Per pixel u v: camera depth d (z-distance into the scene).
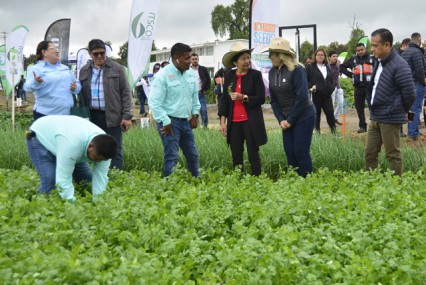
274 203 6.22
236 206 6.70
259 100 8.93
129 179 7.97
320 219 6.02
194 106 9.08
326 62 13.45
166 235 5.26
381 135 8.65
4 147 11.33
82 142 6.46
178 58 8.45
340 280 4.37
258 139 9.01
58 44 14.77
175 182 7.75
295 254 4.66
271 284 4.07
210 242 5.42
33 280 3.86
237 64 8.94
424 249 4.91
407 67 8.30
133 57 13.16
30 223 5.50
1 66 25.22
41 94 9.20
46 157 7.00
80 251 4.77
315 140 11.23
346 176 8.33
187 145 8.95
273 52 8.73
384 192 6.79
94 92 9.40
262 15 13.04
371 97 8.72
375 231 5.32
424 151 10.52
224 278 4.50
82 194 7.40
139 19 13.08
